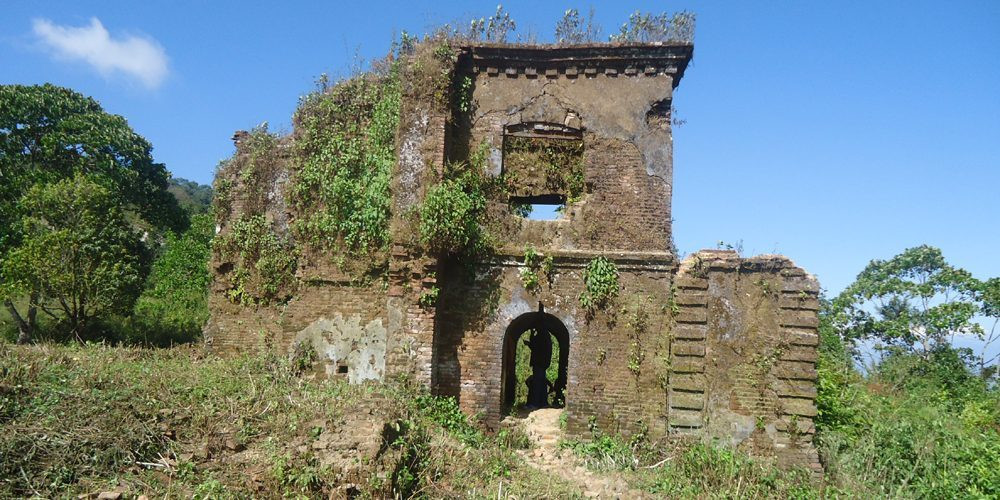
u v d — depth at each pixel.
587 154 13.48
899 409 16.41
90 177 24.84
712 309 12.74
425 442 10.23
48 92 26.20
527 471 10.72
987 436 14.05
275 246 14.48
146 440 8.23
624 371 12.85
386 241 13.12
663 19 13.67
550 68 13.73
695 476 11.20
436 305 12.74
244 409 9.83
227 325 14.66
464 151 13.62
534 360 16.50
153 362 12.62
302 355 13.28
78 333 22.39
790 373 12.31
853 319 31.23
